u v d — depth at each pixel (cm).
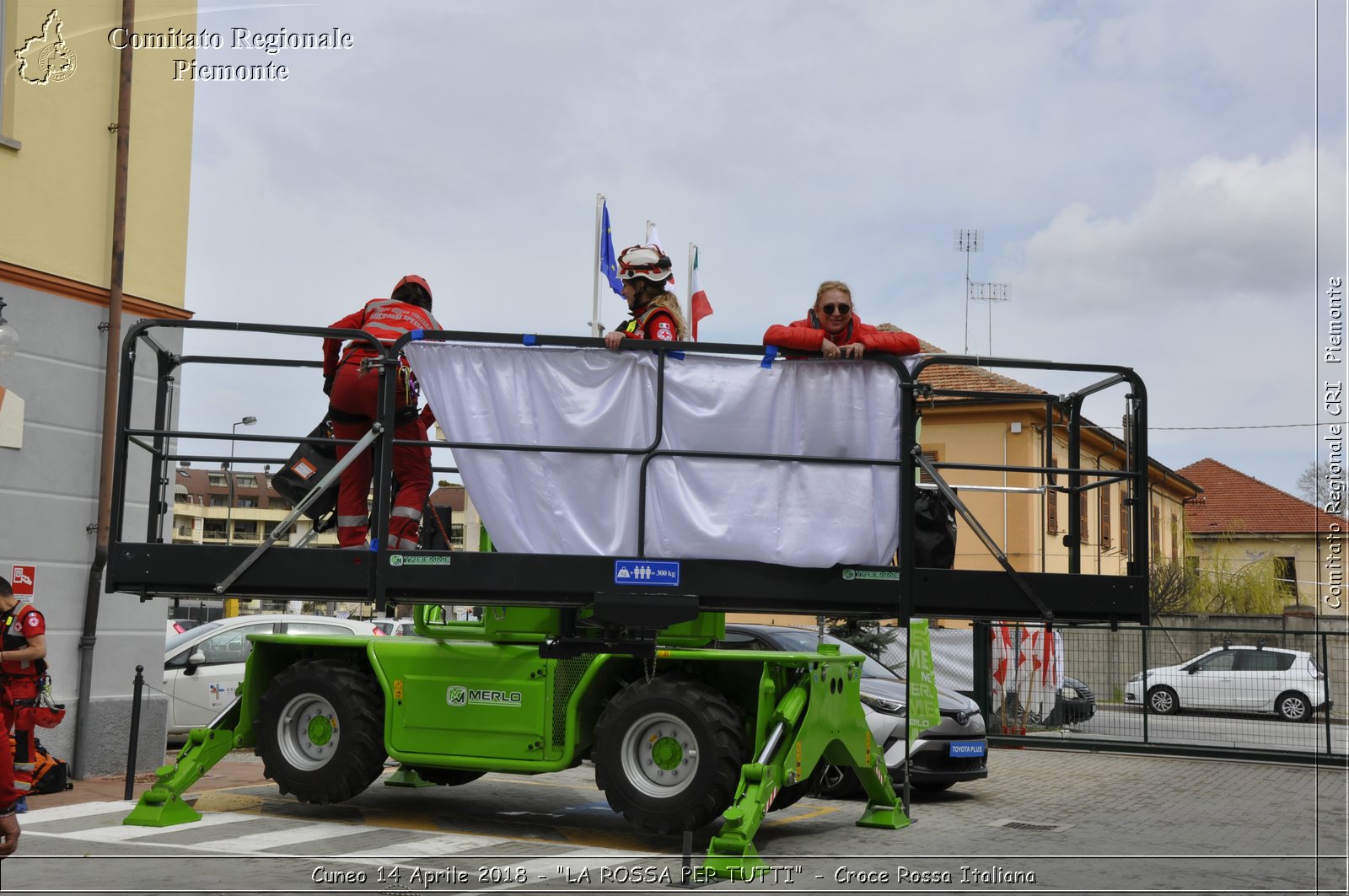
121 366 742
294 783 933
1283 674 1783
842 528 726
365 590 729
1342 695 1691
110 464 1138
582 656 876
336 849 812
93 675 1131
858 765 962
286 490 783
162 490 779
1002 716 1783
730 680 877
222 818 931
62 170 1122
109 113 1164
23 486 1075
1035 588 723
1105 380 754
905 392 731
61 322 1113
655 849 845
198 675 1509
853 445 732
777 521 725
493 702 902
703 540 723
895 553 755
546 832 912
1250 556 4672
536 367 740
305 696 939
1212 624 2927
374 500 751
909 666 1015
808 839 923
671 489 728
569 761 880
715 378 735
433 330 740
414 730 919
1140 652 1742
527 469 733
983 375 2819
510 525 729
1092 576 728
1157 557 3800
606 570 723
